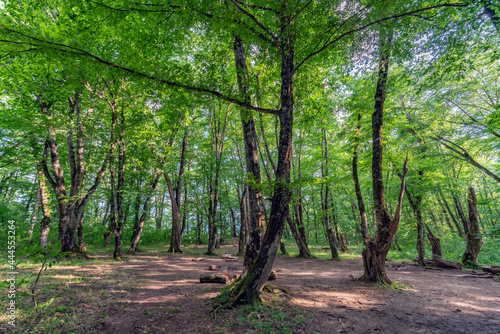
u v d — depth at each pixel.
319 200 19.95
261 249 4.90
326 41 4.88
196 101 5.36
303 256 14.62
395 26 4.96
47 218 12.66
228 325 3.89
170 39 6.20
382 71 7.46
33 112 10.77
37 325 3.70
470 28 5.07
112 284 6.29
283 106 5.20
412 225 15.57
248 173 5.21
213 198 17.22
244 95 5.32
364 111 9.93
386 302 5.36
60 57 4.41
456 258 13.95
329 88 10.15
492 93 12.28
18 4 8.70
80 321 3.96
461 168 18.08
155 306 4.80
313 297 5.58
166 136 15.00
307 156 19.67
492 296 6.01
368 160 11.32
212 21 4.91
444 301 5.51
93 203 23.39
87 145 11.85
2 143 12.08
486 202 12.87
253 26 5.32
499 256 13.04
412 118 11.87
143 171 14.91
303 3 4.57
